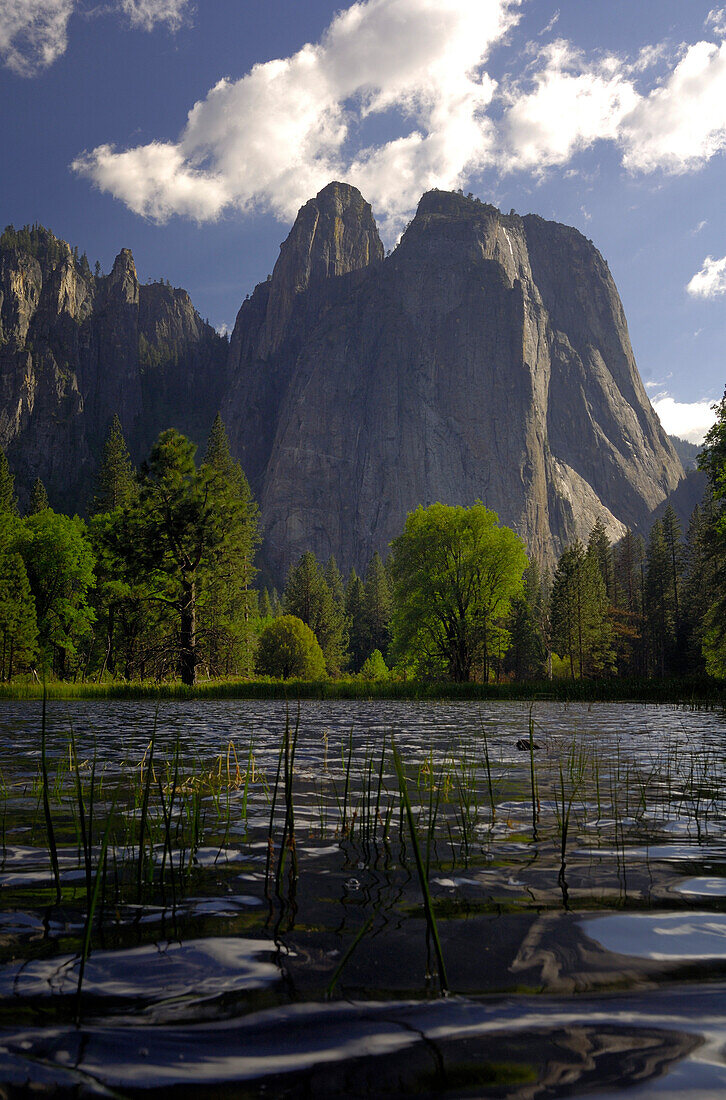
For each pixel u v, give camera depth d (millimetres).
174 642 39719
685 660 73188
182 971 2162
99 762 7289
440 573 53250
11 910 2777
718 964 2234
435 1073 1559
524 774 6730
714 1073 1545
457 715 17203
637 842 4023
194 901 2898
